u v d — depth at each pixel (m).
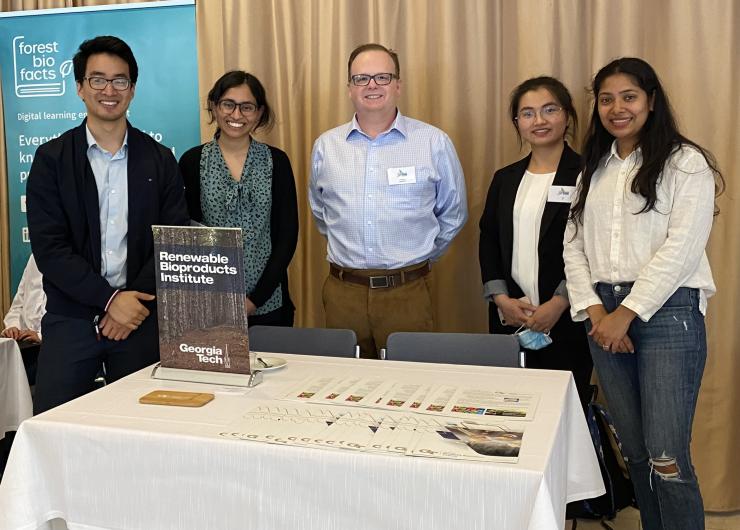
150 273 2.40
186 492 1.54
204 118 3.44
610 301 2.17
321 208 2.89
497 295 2.73
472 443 1.48
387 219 2.64
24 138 3.54
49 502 1.66
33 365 3.13
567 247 2.33
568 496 1.90
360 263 2.68
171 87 3.37
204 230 1.87
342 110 3.28
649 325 2.07
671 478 2.07
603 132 2.23
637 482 2.28
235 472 1.50
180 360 1.96
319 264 3.41
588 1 3.02
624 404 2.22
